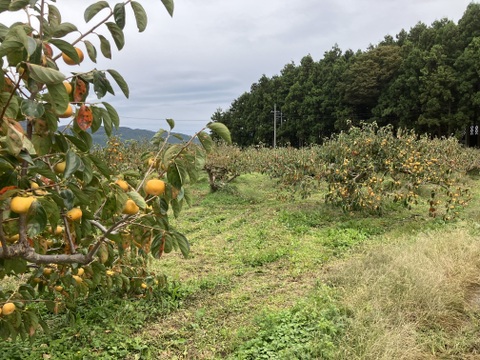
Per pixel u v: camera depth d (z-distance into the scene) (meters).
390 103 31.33
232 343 3.36
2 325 2.36
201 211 10.02
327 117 37.50
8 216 1.65
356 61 36.00
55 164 1.77
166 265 5.66
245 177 16.19
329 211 8.81
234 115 53.66
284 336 3.28
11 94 1.31
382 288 3.92
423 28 35.22
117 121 1.79
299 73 42.91
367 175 7.88
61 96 1.29
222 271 5.40
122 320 3.79
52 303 3.03
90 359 3.09
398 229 7.04
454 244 5.24
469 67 26.33
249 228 7.85
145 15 1.75
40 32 1.50
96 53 1.78
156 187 1.96
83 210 2.01
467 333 3.28
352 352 2.93
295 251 6.14
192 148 1.99
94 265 2.56
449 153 9.91
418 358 2.97
